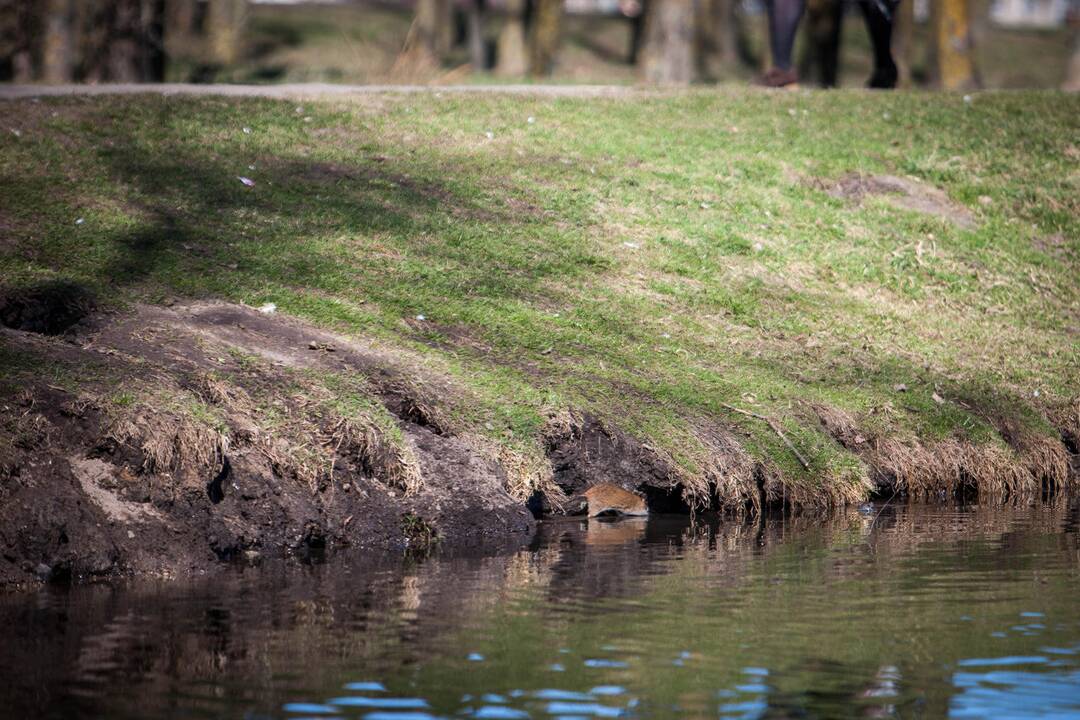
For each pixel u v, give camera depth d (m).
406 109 23.56
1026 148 25.00
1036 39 73.50
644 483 14.52
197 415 11.96
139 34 32.78
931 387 17.70
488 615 9.68
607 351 16.48
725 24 63.25
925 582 10.89
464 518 12.83
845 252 21.16
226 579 10.91
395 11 71.69
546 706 7.67
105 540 10.97
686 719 7.47
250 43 58.41
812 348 18.17
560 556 11.98
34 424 11.33
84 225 16.36
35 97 21.34
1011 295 21.05
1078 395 18.39
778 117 25.36
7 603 9.98
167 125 20.78
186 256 16.12
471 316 16.41
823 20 35.00
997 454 16.64
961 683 8.12
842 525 13.92
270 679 8.13
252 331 14.40
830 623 9.50
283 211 18.38
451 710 7.60
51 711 7.56
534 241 19.25
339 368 13.91
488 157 21.91
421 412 13.65
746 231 21.08
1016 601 10.20
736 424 15.47
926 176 23.73
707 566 11.55
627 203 21.14
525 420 14.05
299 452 12.45
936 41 31.86
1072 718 7.54
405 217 19.02
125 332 13.59
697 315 18.41
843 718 7.52
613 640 9.00
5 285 13.95
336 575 11.09
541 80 34.69
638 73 50.44
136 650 8.73
